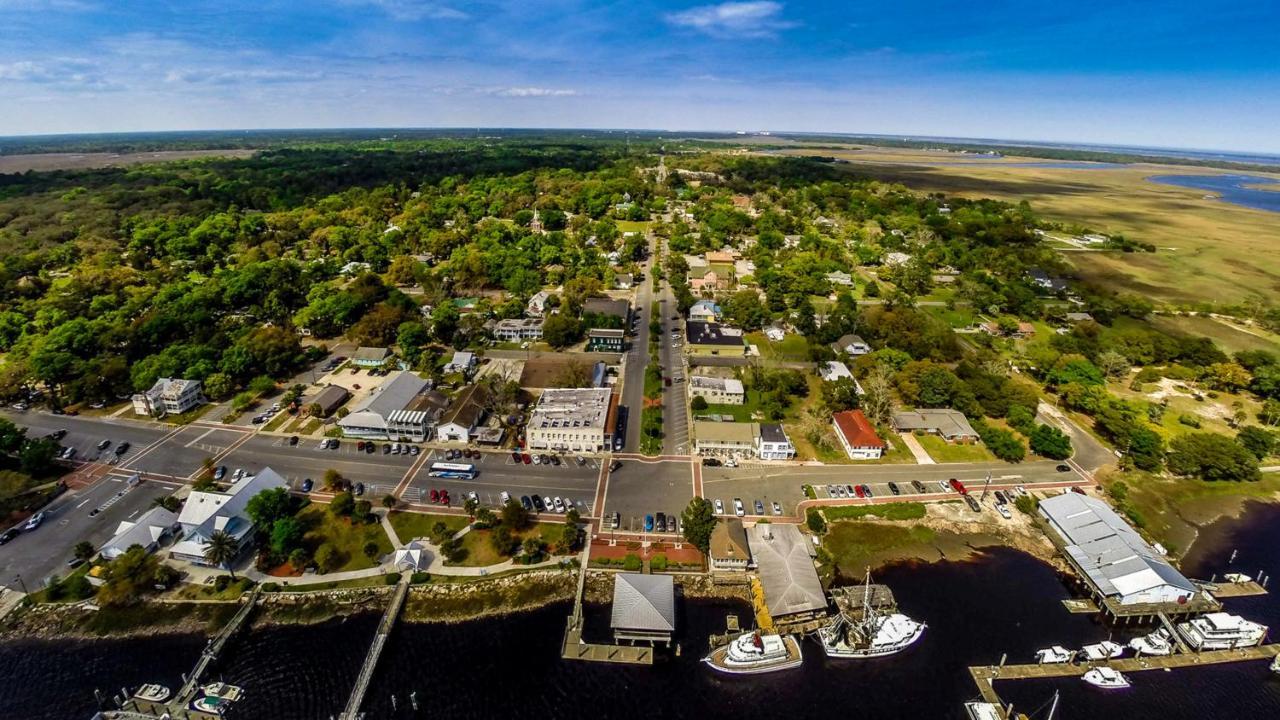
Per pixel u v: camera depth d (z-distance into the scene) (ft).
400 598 297.74
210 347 518.37
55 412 460.96
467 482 385.70
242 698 255.50
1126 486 394.93
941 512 372.99
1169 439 455.22
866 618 286.25
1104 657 278.05
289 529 319.88
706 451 422.00
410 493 373.81
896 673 271.69
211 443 425.69
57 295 653.71
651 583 296.10
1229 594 321.73
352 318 629.51
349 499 349.00
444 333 597.52
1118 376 565.53
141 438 430.20
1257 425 484.33
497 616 294.46
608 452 421.59
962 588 320.50
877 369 515.91
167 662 270.87
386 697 256.52
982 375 511.81
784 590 297.94
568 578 315.58
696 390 489.67
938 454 430.61
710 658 273.33
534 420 426.10
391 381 475.31
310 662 271.28
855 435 427.33
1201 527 374.63
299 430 443.73
